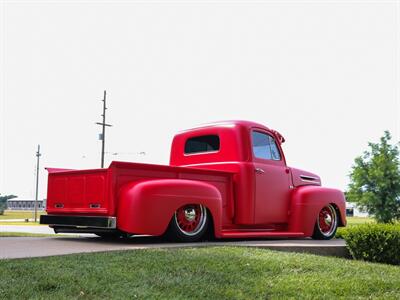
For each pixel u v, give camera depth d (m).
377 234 6.61
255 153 7.58
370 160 31.08
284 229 8.06
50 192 7.06
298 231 7.91
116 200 6.05
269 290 4.13
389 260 6.57
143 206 5.93
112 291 3.78
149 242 6.59
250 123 7.70
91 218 6.23
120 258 4.77
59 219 6.77
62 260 4.63
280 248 6.19
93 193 6.29
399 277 4.92
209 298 3.82
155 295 3.75
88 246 5.98
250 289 4.10
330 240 8.30
